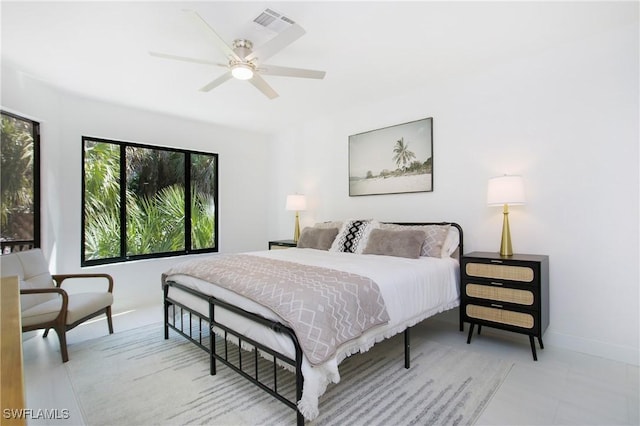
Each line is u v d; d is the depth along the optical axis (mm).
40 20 2166
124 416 1778
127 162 4160
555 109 2674
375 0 1993
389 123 3797
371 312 1935
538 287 2410
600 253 2480
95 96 3627
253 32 2301
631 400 1884
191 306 2523
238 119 4609
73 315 2521
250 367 2326
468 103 3172
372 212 4008
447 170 3332
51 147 3400
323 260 2771
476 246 3141
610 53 2422
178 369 2316
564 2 2055
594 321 2506
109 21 2186
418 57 2781
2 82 2875
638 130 2326
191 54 2654
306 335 1571
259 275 2137
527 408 1817
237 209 5199
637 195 2330
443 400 1902
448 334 3000
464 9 2109
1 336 1012
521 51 2705
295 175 5055
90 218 3854
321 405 1858
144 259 4289
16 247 3146
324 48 2598
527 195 2822
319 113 4367
